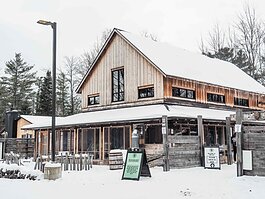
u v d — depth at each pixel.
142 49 23.72
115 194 9.59
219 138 22.81
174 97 22.42
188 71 24.36
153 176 13.49
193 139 17.27
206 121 20.33
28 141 31.34
